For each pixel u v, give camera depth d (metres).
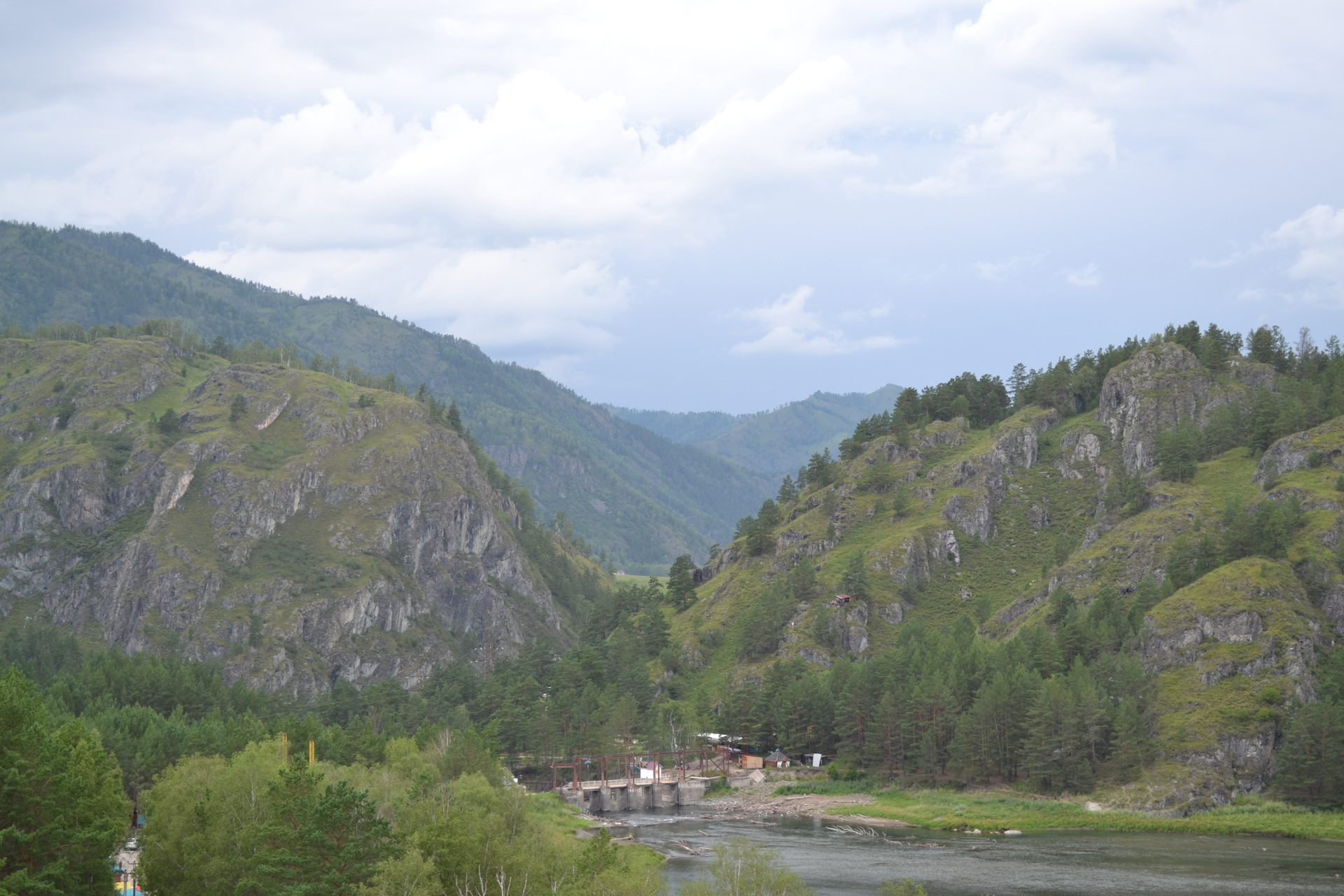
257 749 170.88
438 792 144.00
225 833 119.38
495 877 119.81
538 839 141.00
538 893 119.50
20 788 101.75
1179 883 161.25
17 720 109.75
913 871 173.38
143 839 126.62
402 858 110.38
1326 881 161.38
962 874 169.88
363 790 153.38
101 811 118.12
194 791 133.25
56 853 102.75
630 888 112.94
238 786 127.12
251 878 108.75
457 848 119.31
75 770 121.44
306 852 107.19
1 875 98.44
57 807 104.25
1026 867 174.88
